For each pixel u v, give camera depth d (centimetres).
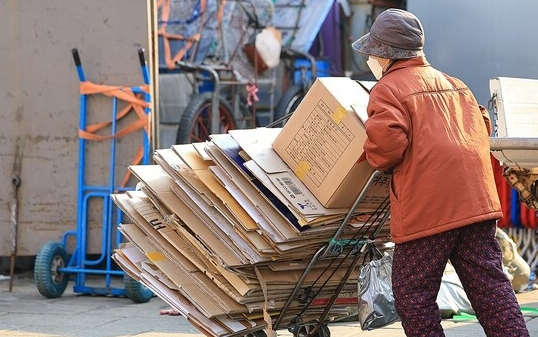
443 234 507
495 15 1060
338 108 546
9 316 841
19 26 988
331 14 1479
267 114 1321
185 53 1259
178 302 579
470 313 802
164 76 1227
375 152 502
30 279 1083
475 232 516
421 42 534
